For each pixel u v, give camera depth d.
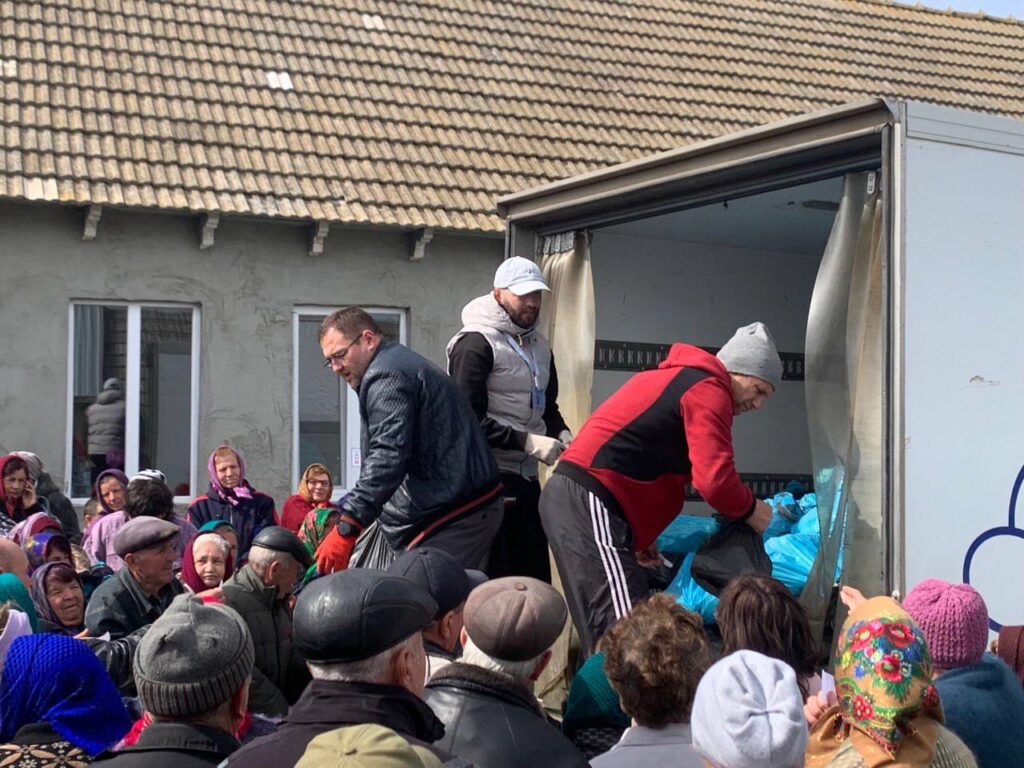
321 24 13.43
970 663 3.31
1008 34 17.16
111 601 4.93
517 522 5.68
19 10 12.13
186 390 11.30
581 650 5.14
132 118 11.47
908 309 4.43
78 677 3.33
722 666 2.41
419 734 2.69
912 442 4.41
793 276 7.83
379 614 2.65
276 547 4.93
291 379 11.47
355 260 11.67
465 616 3.22
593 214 6.19
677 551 6.36
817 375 5.05
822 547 5.07
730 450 4.77
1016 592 4.63
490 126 12.88
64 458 10.73
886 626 2.69
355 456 11.85
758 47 15.30
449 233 11.73
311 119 12.22
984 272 4.64
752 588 3.45
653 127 13.47
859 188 4.94
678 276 7.36
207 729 2.84
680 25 15.30
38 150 10.76
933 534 4.42
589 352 6.34
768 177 5.20
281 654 4.88
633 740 2.97
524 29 14.39
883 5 16.95
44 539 6.09
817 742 2.87
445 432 4.98
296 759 2.54
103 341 11.05
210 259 11.21
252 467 11.31
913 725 2.69
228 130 11.74
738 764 2.29
